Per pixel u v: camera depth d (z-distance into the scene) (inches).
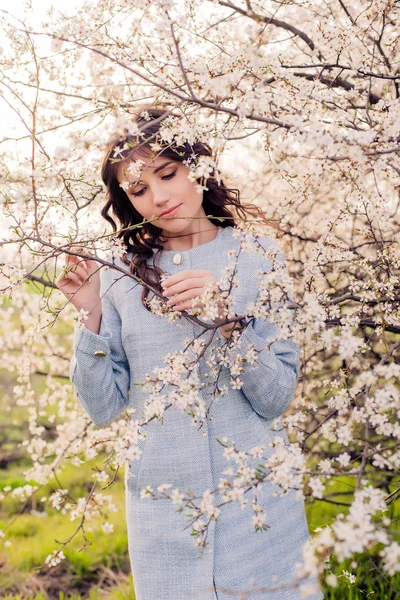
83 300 72.6
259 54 54.6
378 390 46.6
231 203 78.9
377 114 67.7
